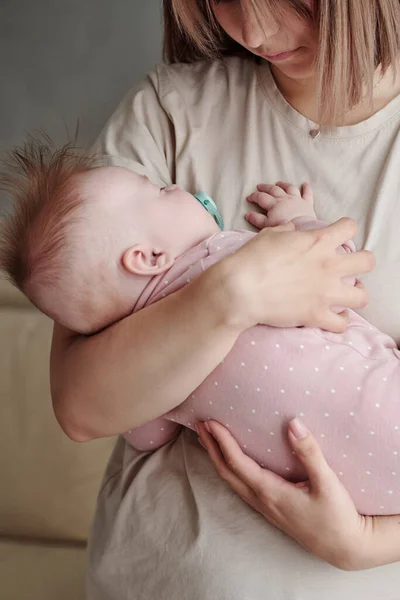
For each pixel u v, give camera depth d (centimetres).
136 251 99
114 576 110
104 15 199
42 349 181
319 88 100
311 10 96
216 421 97
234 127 115
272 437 94
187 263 98
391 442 90
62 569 174
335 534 91
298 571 98
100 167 105
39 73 207
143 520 107
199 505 103
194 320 86
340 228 91
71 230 99
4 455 179
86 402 96
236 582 98
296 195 109
